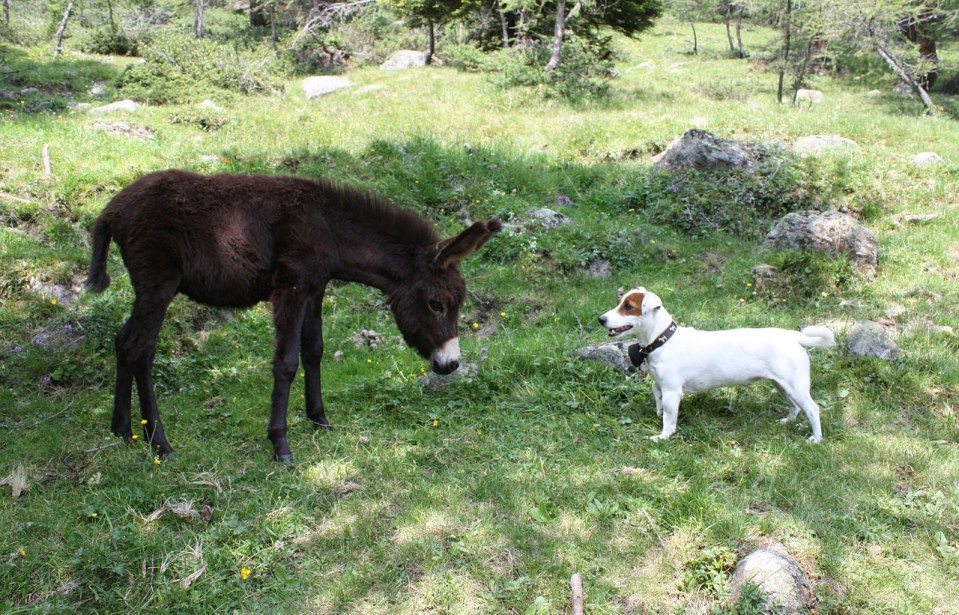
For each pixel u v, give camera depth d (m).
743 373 4.79
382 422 5.21
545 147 12.24
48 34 22.88
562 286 7.90
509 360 5.88
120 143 9.97
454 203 9.30
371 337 6.89
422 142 10.93
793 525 3.87
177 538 3.82
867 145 12.47
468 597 3.49
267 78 16.20
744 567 3.47
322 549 3.82
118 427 4.82
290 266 4.54
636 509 4.03
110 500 4.11
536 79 16.50
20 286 6.80
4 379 5.82
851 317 6.86
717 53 27.06
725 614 3.33
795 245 8.33
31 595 3.46
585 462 4.57
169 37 16.56
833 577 3.55
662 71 22.94
